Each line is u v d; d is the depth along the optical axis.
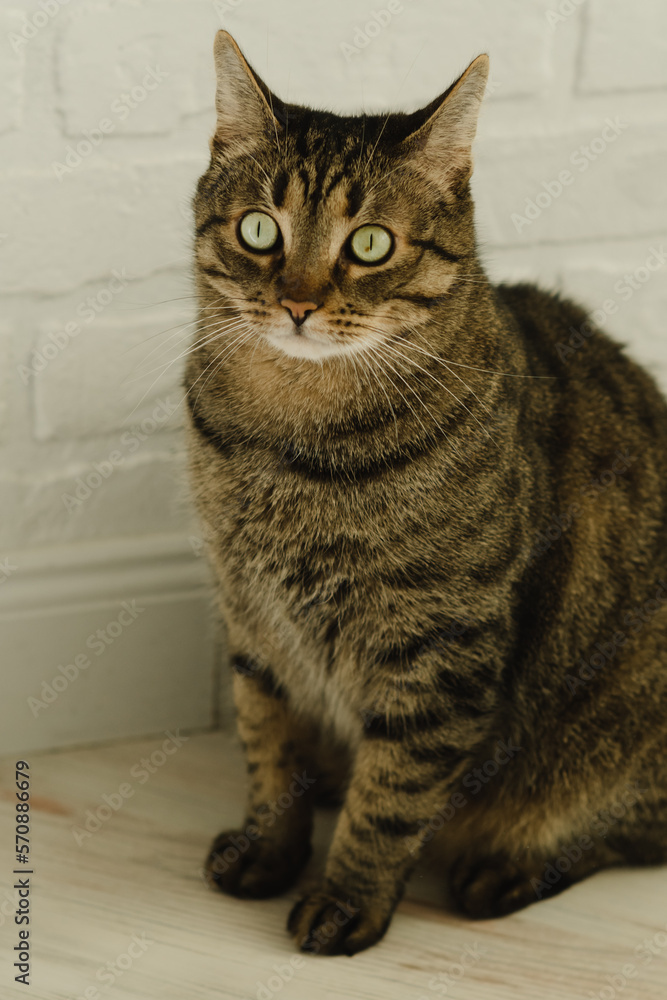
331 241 0.98
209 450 1.09
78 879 1.19
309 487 1.04
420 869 1.25
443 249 1.03
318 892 1.13
